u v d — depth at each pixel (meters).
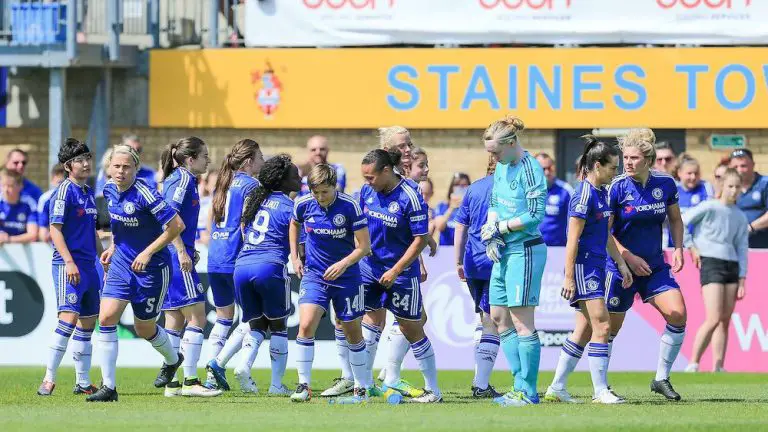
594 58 59.38
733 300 43.41
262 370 44.03
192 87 61.34
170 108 61.53
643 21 59.09
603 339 30.86
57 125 59.41
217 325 36.41
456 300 43.97
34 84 63.62
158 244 31.44
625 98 59.34
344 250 31.00
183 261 33.69
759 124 58.84
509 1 59.53
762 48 58.62
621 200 31.23
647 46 59.41
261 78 61.00
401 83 60.44
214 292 36.38
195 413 28.27
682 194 47.56
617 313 32.19
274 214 32.81
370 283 32.12
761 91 58.78
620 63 59.25
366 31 60.31
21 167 50.56
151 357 45.09
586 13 59.25
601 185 30.42
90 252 34.03
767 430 24.66
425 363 31.88
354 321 31.31
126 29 62.88
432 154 61.25
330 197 30.42
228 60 61.12
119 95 62.12
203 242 47.09
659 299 31.75
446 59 60.06
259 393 34.78
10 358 45.84
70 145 33.66
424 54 60.25
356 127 60.91
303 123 60.94
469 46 60.59
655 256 31.75
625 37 59.16
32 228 49.62
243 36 62.88
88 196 34.00
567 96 59.62
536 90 59.66
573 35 59.28
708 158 60.19
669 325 31.92
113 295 31.75
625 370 43.69
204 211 47.12
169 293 34.22
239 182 36.00
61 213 33.34
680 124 59.22
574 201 30.27
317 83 60.78
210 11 61.88
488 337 33.31
